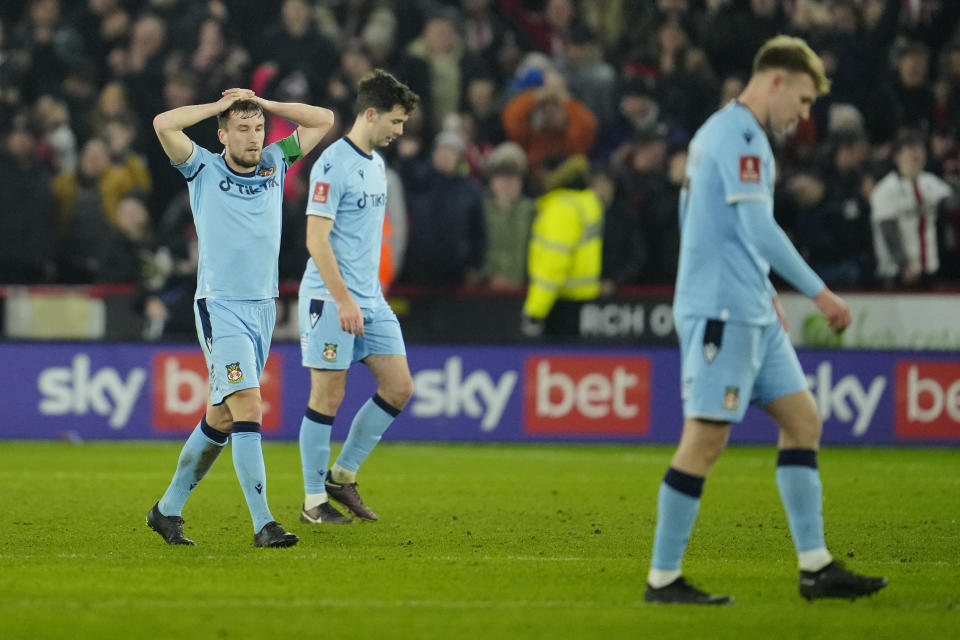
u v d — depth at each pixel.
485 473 39.88
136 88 54.97
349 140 27.56
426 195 49.56
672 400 49.59
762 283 18.95
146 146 54.38
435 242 49.56
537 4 61.59
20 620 17.88
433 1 59.81
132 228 49.38
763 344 19.09
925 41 59.19
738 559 24.59
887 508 32.91
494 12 60.47
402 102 27.44
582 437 49.38
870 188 51.38
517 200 50.53
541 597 20.06
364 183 27.50
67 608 18.70
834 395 49.81
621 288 49.88
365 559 23.62
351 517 29.39
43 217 50.31
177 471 25.20
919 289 50.72
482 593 20.38
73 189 51.81
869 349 49.88
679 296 19.23
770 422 50.25
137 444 47.78
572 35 56.88
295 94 52.31
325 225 26.78
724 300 18.73
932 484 38.28
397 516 30.16
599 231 49.25
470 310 50.22
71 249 52.03
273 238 24.88
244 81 55.75
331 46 55.59
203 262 24.62
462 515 30.48
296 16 55.19
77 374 48.19
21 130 50.03
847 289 50.62
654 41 58.31
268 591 20.23
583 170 48.94
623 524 29.22
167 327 49.41
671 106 55.38
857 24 57.62
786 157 53.72
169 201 54.50
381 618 18.28
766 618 18.52
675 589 19.45
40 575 21.52
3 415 48.06
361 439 28.97
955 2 59.50
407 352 48.91
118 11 58.31
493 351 49.09
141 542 25.47
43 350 48.12
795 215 51.84
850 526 29.64
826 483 38.38
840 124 54.28
